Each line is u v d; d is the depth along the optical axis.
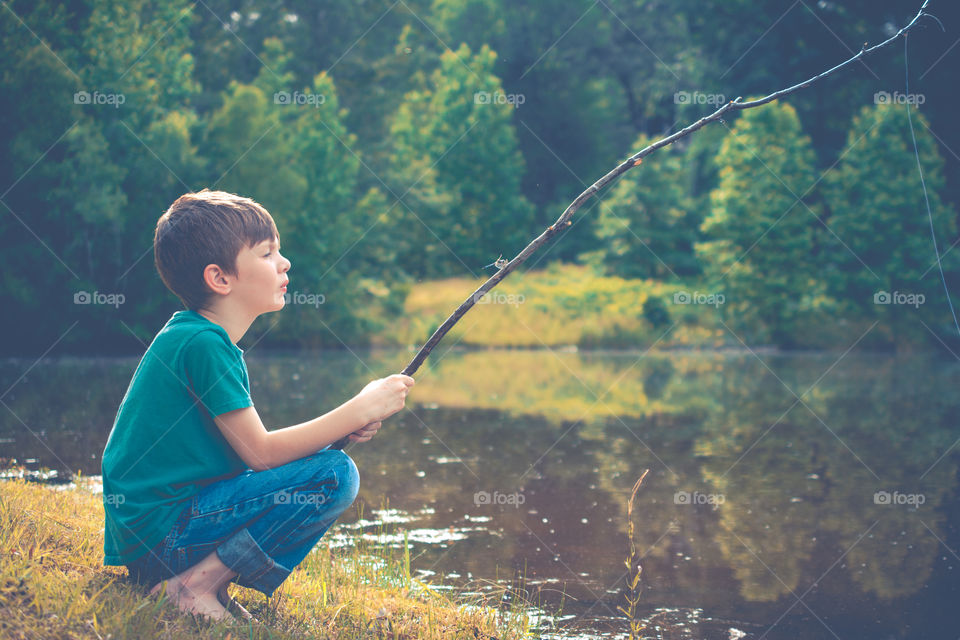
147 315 14.96
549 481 5.54
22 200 13.88
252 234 2.28
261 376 12.02
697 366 14.55
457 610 2.79
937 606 3.26
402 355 16.44
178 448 2.15
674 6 28.86
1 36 13.70
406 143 27.95
